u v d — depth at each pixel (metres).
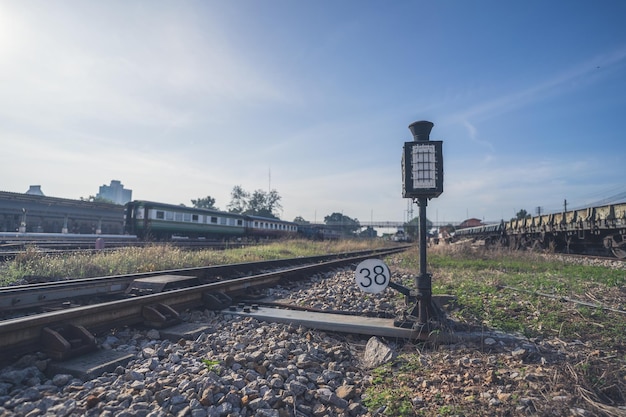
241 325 5.69
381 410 3.38
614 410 3.16
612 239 17.69
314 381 3.85
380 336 5.26
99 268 10.99
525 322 5.61
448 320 5.50
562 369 3.85
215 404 3.19
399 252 25.52
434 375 3.97
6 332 3.70
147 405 3.03
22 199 35.66
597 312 5.91
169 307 5.59
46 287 6.54
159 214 31.94
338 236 62.28
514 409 3.22
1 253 12.66
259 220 46.38
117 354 4.13
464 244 20.08
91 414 2.89
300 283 10.70
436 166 4.87
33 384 3.37
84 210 41.66
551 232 22.91
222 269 11.05
